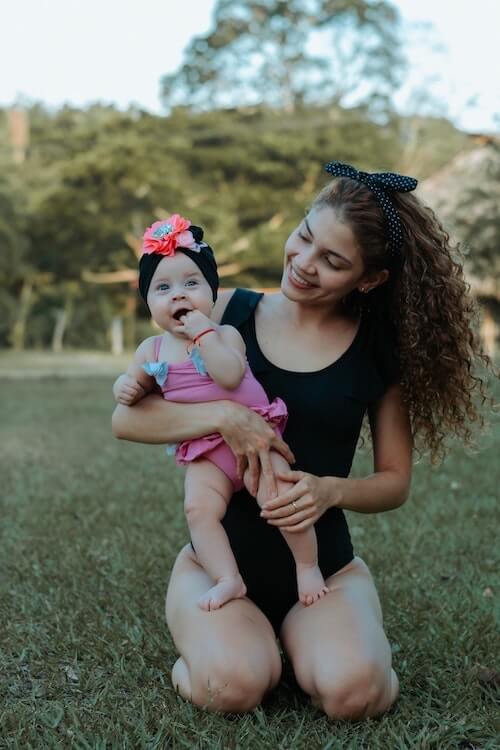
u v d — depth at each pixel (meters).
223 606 2.65
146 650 3.12
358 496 2.80
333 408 2.80
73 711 2.57
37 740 2.44
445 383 2.96
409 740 2.42
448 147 40.28
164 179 37.22
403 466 2.98
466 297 2.96
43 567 4.16
